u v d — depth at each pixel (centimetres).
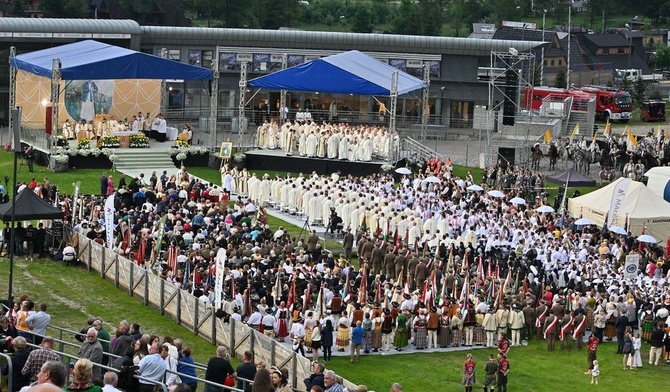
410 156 10162
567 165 10956
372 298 6247
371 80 9856
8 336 3700
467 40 12656
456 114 12812
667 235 8369
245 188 9081
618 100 14738
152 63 9712
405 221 7912
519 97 12031
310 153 9938
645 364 6175
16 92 10350
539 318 6394
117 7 18188
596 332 6362
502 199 8875
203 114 12250
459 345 6206
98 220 7400
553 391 5622
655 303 6675
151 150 9956
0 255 7144
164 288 6250
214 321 5822
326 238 8094
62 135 9856
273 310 5956
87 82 10512
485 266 7281
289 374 5253
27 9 18200
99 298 6475
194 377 3944
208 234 7194
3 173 9331
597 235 8188
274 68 12388
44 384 1911
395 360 5903
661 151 10788
